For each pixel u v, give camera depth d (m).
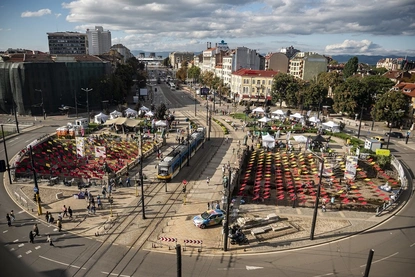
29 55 114.12
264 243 34.97
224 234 33.81
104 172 55.91
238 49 159.62
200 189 49.91
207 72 186.75
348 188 51.38
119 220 39.69
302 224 39.25
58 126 91.06
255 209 43.25
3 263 31.00
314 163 63.56
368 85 109.94
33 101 106.12
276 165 62.69
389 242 35.66
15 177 52.06
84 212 41.56
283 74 125.31
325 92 116.75
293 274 29.98
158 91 180.00
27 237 35.62
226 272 30.09
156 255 32.66
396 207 44.47
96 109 118.56
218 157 67.12
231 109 126.88
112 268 30.50
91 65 121.56
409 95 97.62
